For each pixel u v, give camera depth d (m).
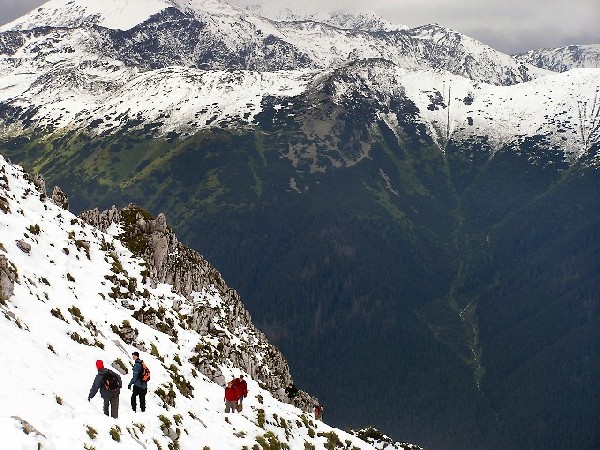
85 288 65.25
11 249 59.06
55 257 66.12
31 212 72.06
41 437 31.81
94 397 40.50
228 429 56.09
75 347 46.72
